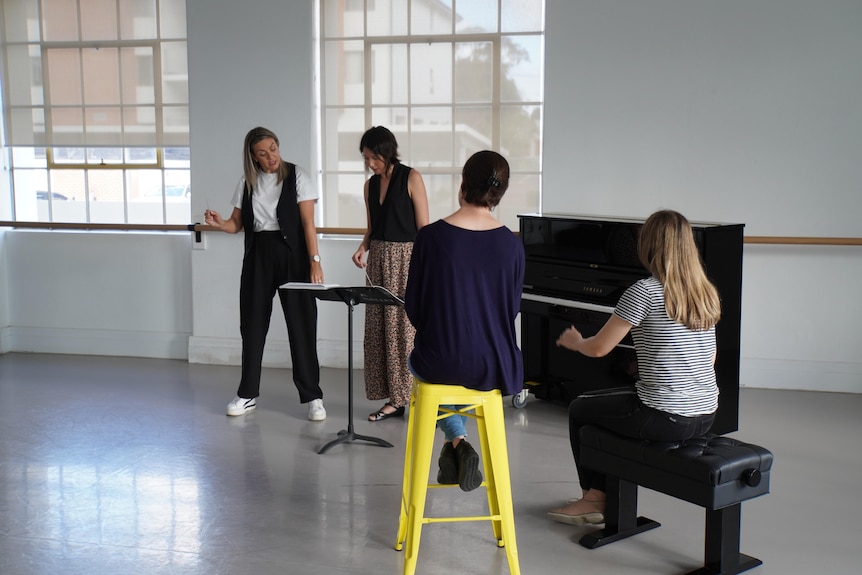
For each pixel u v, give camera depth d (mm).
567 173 5344
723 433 4281
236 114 5668
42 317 6230
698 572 2934
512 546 2844
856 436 4383
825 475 3857
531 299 4586
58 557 3082
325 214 5828
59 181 6207
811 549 3135
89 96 5949
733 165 5152
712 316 2902
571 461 4043
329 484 3766
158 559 3068
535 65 5441
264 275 4629
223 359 5871
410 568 2811
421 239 2734
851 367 5168
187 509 3500
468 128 5578
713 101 5121
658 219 2953
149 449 4203
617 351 4453
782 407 4887
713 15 5055
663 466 2914
